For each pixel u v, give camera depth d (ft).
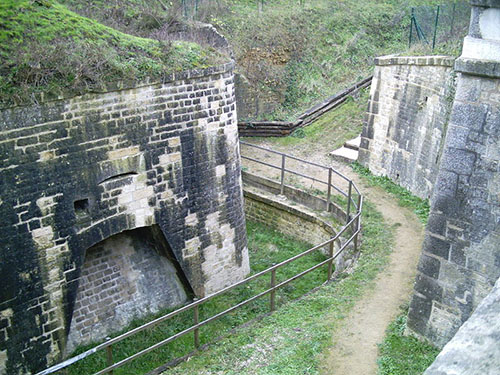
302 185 49.75
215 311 35.12
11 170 26.81
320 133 63.98
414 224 41.60
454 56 44.39
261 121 65.00
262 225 50.11
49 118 27.63
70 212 29.58
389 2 90.48
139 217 32.86
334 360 24.44
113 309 33.73
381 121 52.49
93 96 29.07
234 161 37.55
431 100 44.98
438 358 7.34
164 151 33.04
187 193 34.96
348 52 78.69
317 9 83.46
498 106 20.88
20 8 29.22
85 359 30.55
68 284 30.37
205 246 36.91
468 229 22.85
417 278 25.43
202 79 33.83
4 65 26.21
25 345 29.22
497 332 7.25
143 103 31.30
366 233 39.99
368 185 50.60
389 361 24.22
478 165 21.97
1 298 27.78
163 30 40.40
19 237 27.78
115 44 31.35
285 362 24.27
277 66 73.05
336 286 32.17
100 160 30.19
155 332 32.89
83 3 44.39
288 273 39.88
